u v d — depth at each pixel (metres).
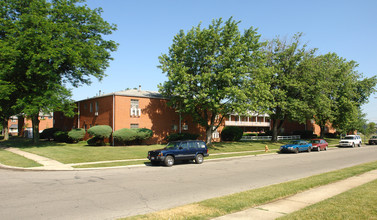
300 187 9.70
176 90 27.59
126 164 18.03
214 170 15.71
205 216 6.35
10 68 24.28
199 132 39.06
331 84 41.00
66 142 34.72
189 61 29.66
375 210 6.43
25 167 16.09
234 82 28.67
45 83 27.20
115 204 7.95
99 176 13.39
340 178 11.61
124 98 31.72
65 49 24.53
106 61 31.91
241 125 53.50
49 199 8.50
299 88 35.97
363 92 48.12
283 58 37.56
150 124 33.69
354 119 47.34
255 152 28.69
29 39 23.78
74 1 29.36
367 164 16.94
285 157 24.33
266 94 30.94
